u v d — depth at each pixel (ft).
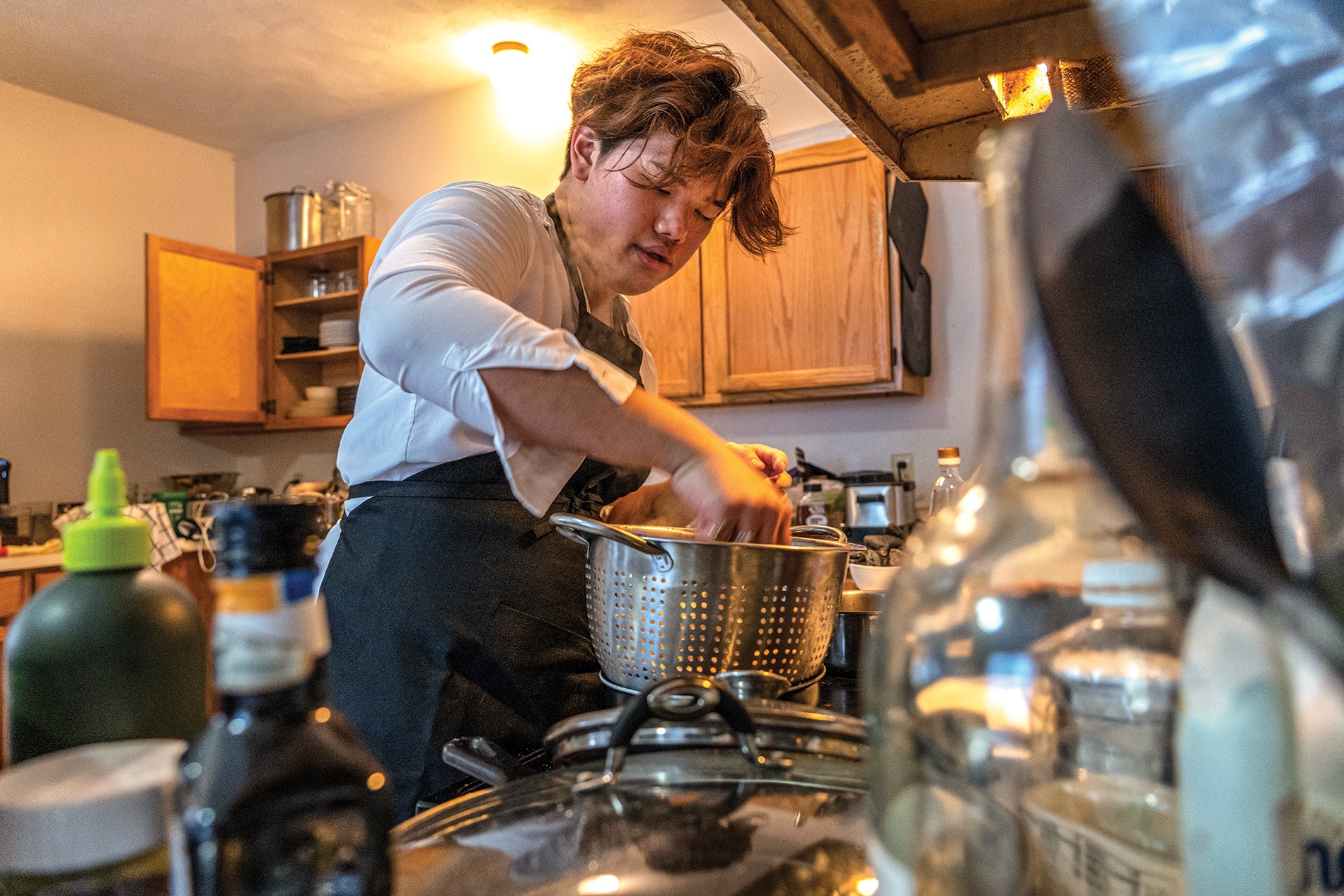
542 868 1.07
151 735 1.18
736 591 1.96
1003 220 0.78
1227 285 0.82
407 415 3.28
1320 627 0.69
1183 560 0.73
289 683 0.83
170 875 0.95
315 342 11.45
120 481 1.29
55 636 1.16
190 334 10.84
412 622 3.11
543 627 3.18
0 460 9.44
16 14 9.29
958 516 0.90
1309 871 0.71
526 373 2.28
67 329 11.53
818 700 2.24
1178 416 0.73
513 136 10.96
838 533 3.00
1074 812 0.84
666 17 9.48
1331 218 0.78
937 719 0.85
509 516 3.23
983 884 0.82
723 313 8.55
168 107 11.71
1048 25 2.11
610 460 2.34
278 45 10.05
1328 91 0.78
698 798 1.21
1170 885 0.80
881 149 2.65
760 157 3.62
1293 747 0.71
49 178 11.39
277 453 12.69
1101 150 0.77
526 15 9.40
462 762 1.53
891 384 7.95
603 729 1.30
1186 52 0.83
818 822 1.15
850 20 1.99
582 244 3.69
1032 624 0.85
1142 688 0.82
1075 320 0.73
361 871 0.83
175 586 1.28
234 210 13.32
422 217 2.96
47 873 0.91
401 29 9.68
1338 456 0.78
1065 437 0.78
